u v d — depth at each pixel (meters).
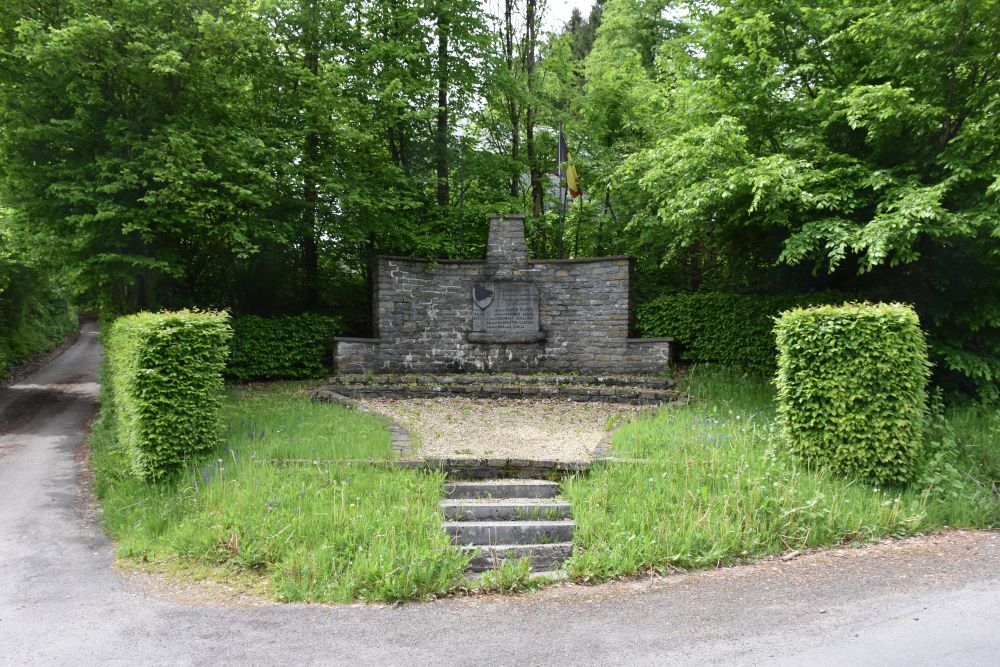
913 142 9.98
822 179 9.68
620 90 18.34
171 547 6.02
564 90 19.48
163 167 11.33
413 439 8.89
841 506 6.45
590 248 18.89
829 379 7.29
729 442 7.90
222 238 13.15
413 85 15.51
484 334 15.25
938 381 10.66
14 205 11.55
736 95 11.43
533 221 17.94
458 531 5.98
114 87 11.89
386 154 16.27
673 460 7.28
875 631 4.21
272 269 16.16
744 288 15.88
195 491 6.90
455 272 15.30
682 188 11.00
